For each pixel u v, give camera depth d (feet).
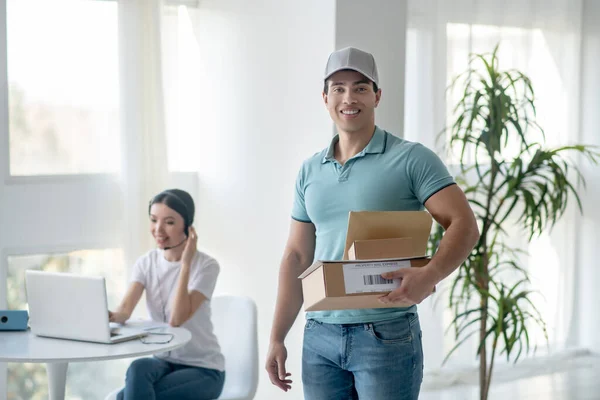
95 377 13.21
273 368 7.72
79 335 9.57
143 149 13.24
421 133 14.79
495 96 11.97
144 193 13.25
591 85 17.51
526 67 16.29
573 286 17.57
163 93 13.29
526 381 16.01
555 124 16.85
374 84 7.17
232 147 13.19
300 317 11.82
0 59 12.12
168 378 10.48
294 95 11.74
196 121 13.89
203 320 11.04
